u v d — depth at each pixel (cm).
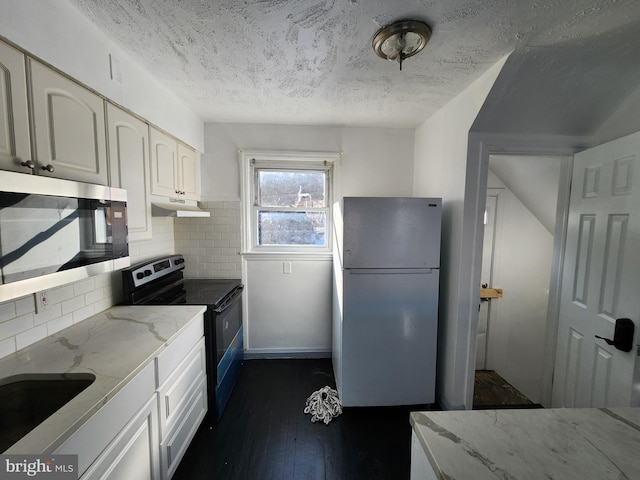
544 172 200
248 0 103
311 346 267
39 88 95
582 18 110
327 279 262
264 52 137
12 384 98
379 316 186
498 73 141
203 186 248
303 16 112
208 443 167
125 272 174
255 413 193
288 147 250
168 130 182
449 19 112
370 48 133
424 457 71
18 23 87
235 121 242
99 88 121
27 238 82
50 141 99
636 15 108
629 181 131
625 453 66
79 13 109
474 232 176
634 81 141
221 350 189
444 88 172
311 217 268
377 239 181
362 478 146
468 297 180
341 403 191
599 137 167
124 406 99
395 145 256
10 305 112
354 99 192
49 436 72
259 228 268
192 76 162
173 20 114
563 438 71
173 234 249
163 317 155
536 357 247
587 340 155
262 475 147
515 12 107
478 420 78
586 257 157
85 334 133
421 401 192
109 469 92
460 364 184
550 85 145
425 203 181
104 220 113
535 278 245
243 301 258
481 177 172
